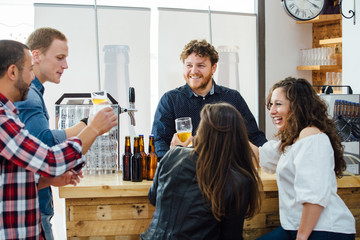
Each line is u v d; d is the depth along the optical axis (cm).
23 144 151
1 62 154
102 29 510
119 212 235
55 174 157
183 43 543
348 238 198
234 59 568
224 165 168
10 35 489
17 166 159
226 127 170
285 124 214
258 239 216
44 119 202
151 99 536
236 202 168
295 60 598
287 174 206
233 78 569
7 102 156
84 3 515
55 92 502
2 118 150
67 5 497
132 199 236
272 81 589
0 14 484
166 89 540
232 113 173
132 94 267
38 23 491
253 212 180
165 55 538
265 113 584
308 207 190
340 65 547
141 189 232
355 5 370
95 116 177
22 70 158
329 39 535
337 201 201
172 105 295
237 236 176
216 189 165
